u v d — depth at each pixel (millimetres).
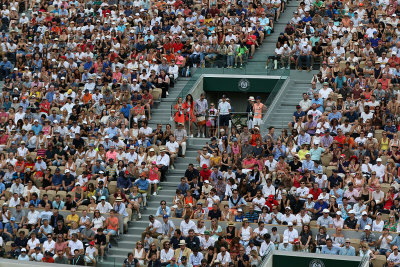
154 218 107375
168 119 134125
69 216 109250
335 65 134625
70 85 142000
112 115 130250
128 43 151875
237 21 154250
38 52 151625
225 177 115375
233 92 147250
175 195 117188
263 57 148500
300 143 120812
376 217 103125
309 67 141750
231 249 100812
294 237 102188
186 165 123562
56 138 126750
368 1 152000
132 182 117062
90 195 113812
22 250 103812
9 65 151125
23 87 141375
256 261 99438
